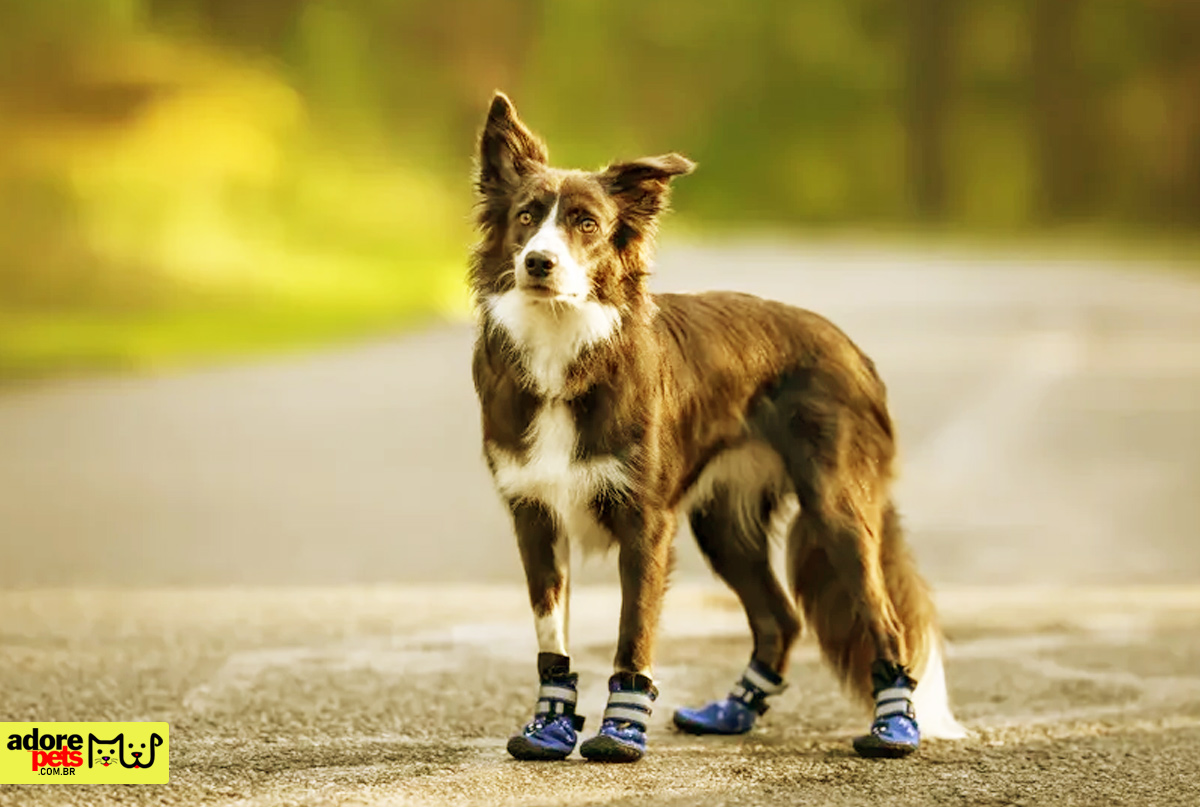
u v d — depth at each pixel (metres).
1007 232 72.38
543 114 69.69
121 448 17.16
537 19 65.44
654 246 7.22
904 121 84.06
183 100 36.84
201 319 29.27
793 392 7.58
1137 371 23.91
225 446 17.36
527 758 7.01
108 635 9.62
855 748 7.27
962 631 10.02
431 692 8.38
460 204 45.84
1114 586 11.46
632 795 6.46
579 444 6.86
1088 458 17.06
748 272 40.97
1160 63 82.69
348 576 11.52
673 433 7.12
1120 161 83.69
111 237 31.81
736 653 9.40
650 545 6.98
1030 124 84.00
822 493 7.48
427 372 23.59
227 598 10.76
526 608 10.54
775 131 84.19
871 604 7.45
